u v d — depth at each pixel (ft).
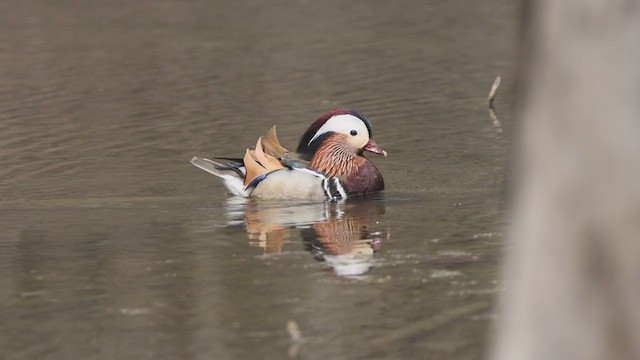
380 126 72.23
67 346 35.17
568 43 14.51
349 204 54.29
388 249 45.21
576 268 14.71
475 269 41.83
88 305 38.96
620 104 14.42
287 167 56.29
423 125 72.28
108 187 57.36
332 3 127.75
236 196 55.88
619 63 14.39
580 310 14.73
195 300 39.14
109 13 122.21
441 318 36.63
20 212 52.70
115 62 95.30
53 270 43.19
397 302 38.32
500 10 119.85
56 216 51.85
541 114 14.76
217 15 120.16
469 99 80.12
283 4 126.93
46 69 93.04
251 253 44.96
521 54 14.75
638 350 14.49
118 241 47.19
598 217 14.56
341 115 57.16
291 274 41.98
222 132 70.38
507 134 69.26
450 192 55.93
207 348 34.50
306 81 86.58
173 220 50.96
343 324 36.42
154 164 62.54
